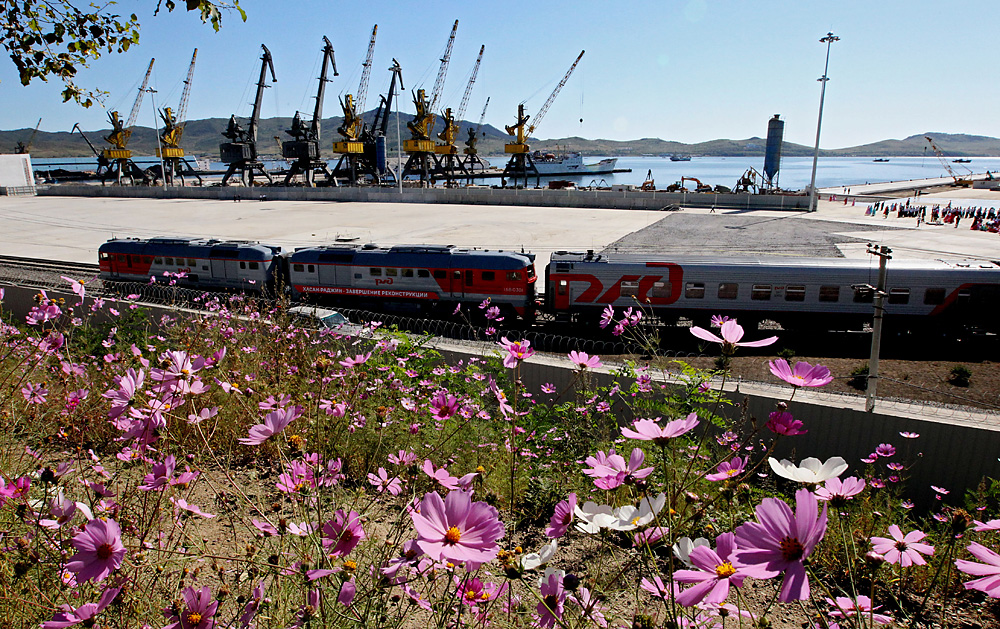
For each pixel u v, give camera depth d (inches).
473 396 289.6
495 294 852.6
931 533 212.8
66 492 146.4
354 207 2295.8
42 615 101.9
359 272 905.5
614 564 161.9
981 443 355.9
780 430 83.4
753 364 657.0
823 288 759.7
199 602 91.0
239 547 140.6
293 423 207.8
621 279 804.6
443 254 868.6
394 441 218.4
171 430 200.4
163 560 120.4
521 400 297.9
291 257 939.3
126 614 104.2
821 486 78.0
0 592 100.9
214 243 1002.1
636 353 690.2
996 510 279.0
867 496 241.6
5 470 150.9
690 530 106.9
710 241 1391.5
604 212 2028.8
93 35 287.0
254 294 960.9
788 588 51.2
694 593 65.4
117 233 1656.0
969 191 3189.0
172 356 120.8
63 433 171.2
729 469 94.8
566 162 6427.2
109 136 3917.3
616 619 118.6
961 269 729.6
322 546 100.0
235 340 330.0
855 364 676.7
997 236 1423.5
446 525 69.3
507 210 2126.0
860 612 93.0
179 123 4308.6
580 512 87.4
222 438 213.0
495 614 115.7
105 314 541.0
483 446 227.6
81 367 228.8
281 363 269.7
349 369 243.8
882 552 92.7
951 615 159.6
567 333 821.2
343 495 157.4
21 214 2146.9
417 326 844.6
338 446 202.2
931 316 746.2
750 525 56.9
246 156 3508.9
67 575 106.4
